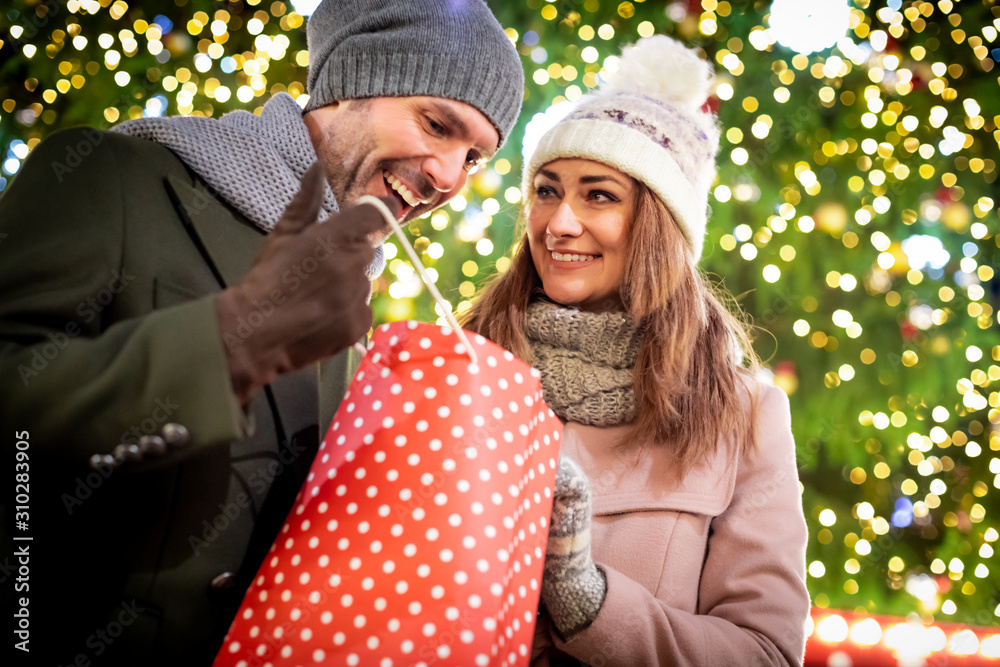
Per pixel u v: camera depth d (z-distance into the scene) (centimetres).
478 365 108
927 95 417
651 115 167
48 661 99
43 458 92
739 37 389
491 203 347
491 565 100
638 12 385
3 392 91
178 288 108
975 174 422
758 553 150
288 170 124
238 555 108
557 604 130
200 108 384
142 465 90
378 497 101
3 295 97
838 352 398
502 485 105
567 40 377
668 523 152
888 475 419
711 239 373
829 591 396
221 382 89
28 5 387
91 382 90
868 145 384
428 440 103
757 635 142
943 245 415
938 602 418
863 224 395
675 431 157
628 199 164
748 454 161
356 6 142
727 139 382
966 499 438
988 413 441
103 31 394
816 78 394
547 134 170
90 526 103
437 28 137
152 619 101
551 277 167
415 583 97
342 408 111
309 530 101
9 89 411
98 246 102
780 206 387
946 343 404
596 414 160
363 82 137
